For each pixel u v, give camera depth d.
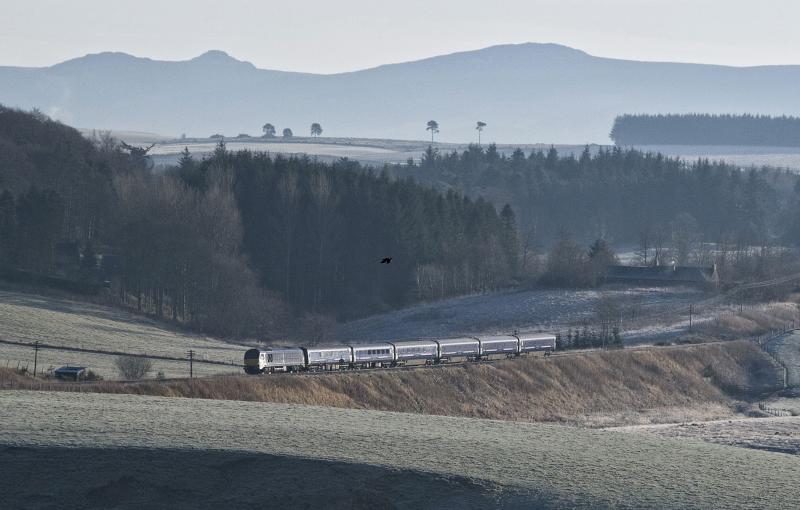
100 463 167.00
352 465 171.00
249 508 159.62
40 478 162.75
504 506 160.38
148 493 161.50
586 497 162.75
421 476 168.62
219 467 169.00
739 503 162.75
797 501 165.50
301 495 162.25
